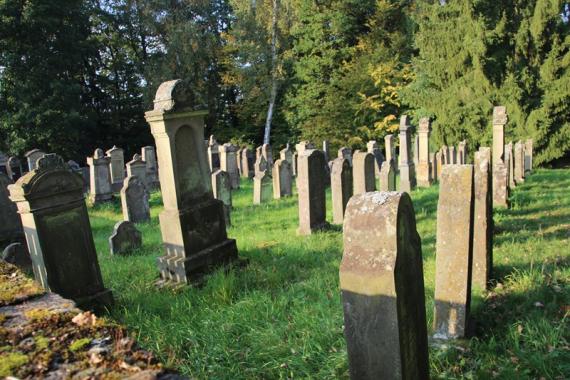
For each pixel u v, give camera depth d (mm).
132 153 36156
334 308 4965
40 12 27125
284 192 14953
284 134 35062
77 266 5609
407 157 15180
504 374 3568
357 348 3021
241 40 31641
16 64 27406
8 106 28375
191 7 33781
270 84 32188
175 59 31875
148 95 31453
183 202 6719
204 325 4820
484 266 5246
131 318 5129
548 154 22344
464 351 3957
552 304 4633
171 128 6512
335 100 30984
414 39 27906
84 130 31312
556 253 6398
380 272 2834
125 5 33844
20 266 7301
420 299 3178
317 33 32156
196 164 6934
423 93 26156
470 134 24125
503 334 4223
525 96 22844
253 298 5414
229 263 7082
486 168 5129
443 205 4156
